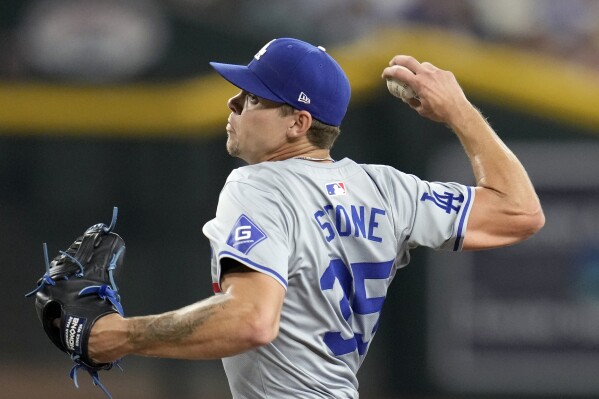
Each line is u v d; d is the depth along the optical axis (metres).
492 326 29.41
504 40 40.34
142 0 35.06
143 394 31.11
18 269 32.59
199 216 31.25
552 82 29.45
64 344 9.88
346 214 10.45
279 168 10.40
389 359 29.98
